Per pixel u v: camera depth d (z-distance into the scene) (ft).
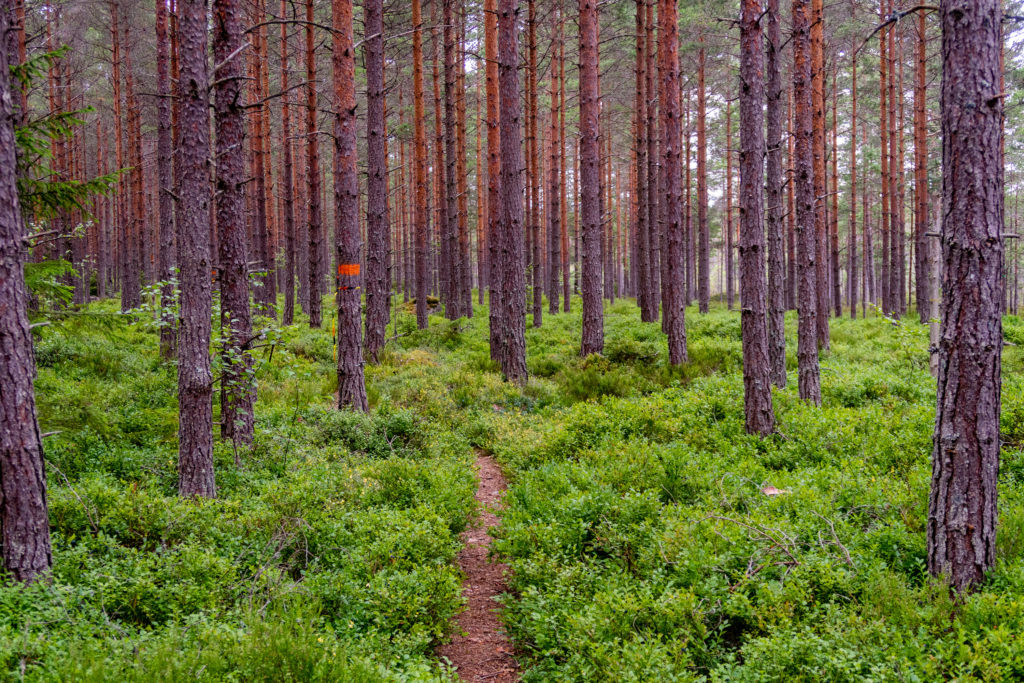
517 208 48.85
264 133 79.05
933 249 36.22
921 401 36.42
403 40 82.79
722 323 73.72
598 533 21.35
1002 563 16.53
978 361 15.94
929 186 107.96
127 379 39.73
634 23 85.10
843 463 25.21
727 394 38.04
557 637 15.70
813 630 14.71
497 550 21.35
